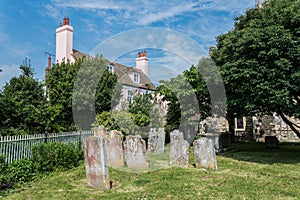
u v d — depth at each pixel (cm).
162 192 556
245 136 1944
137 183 649
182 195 532
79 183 668
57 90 1393
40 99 1235
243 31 1030
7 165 670
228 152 1244
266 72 853
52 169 784
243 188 578
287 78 855
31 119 1043
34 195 562
